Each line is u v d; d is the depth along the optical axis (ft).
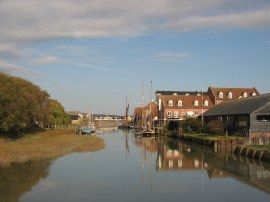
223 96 407.85
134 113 652.48
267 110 209.97
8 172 119.85
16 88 233.76
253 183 109.19
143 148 215.10
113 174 121.08
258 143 186.91
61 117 437.99
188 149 208.95
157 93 459.32
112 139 301.22
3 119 214.48
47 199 87.35
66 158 156.76
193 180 113.09
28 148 175.52
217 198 90.89
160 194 94.17
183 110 408.05
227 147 194.59
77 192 94.73
